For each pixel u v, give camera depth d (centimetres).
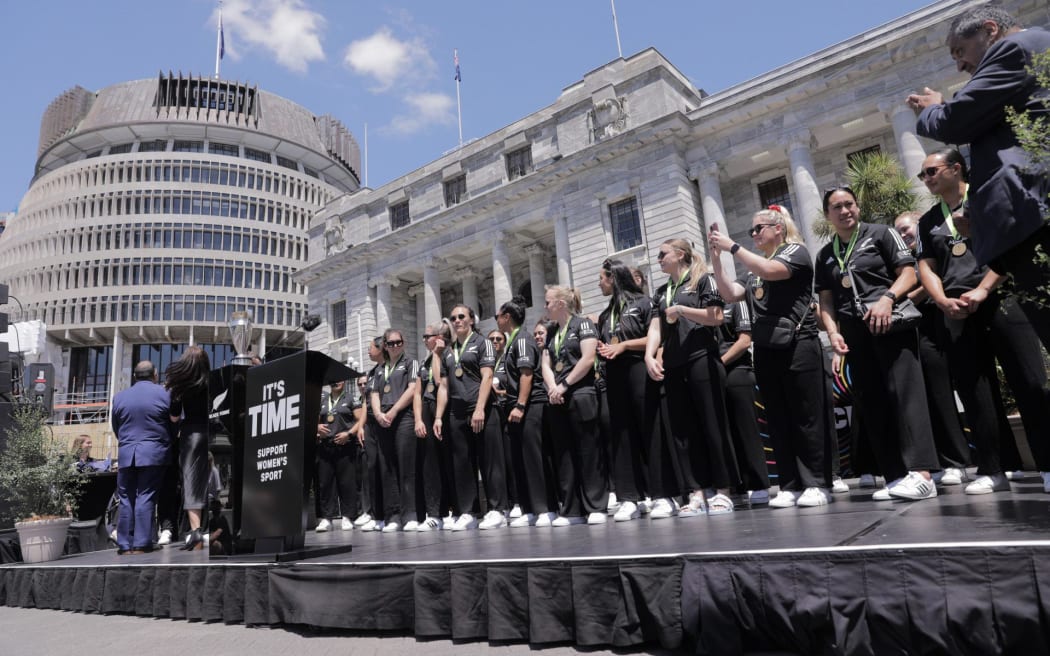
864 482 612
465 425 660
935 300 405
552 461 629
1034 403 378
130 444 666
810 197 2352
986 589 190
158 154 6756
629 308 541
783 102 2461
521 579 293
